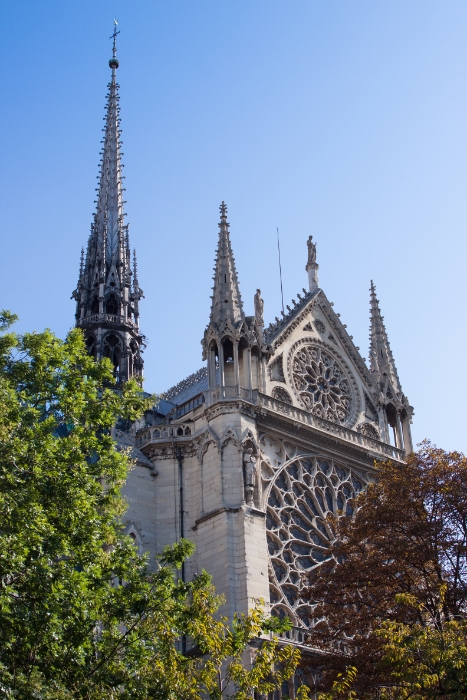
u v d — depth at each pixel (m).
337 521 54.34
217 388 60.41
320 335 70.69
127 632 35.62
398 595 40.44
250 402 60.28
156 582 37.19
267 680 51.94
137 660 35.97
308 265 73.94
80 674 34.34
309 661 47.53
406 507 49.50
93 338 76.50
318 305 71.81
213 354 62.06
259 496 58.16
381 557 48.84
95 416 41.25
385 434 71.56
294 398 65.56
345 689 43.69
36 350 41.12
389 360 75.25
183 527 58.50
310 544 60.91
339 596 49.03
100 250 80.12
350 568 48.84
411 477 50.56
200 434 59.97
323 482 64.94
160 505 59.31
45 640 33.31
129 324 77.94
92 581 35.97
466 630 36.78
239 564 54.78
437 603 45.69
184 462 60.56
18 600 33.59
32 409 37.97
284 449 62.78
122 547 39.03
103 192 84.00
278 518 59.75
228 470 57.62
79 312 78.38
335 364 71.19
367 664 44.84
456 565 47.47
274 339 65.69
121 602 36.34
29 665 33.94
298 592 58.25
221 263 64.94
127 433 62.47
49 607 32.97
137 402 42.50
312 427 64.06
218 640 37.31
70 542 36.25
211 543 56.09
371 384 72.81
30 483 35.94
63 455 37.69
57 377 41.38
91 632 35.81
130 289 80.06
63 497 36.47
